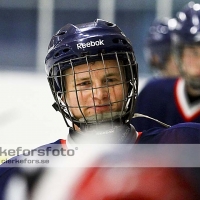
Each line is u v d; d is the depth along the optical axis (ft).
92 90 19.03
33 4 58.59
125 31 58.59
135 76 20.17
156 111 32.27
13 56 58.95
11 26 59.06
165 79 32.86
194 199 18.03
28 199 19.80
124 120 19.92
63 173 19.62
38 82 47.44
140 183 18.47
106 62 19.27
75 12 58.39
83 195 18.89
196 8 33.06
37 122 35.32
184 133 18.88
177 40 32.12
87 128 19.54
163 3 57.52
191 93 32.19
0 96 41.81
